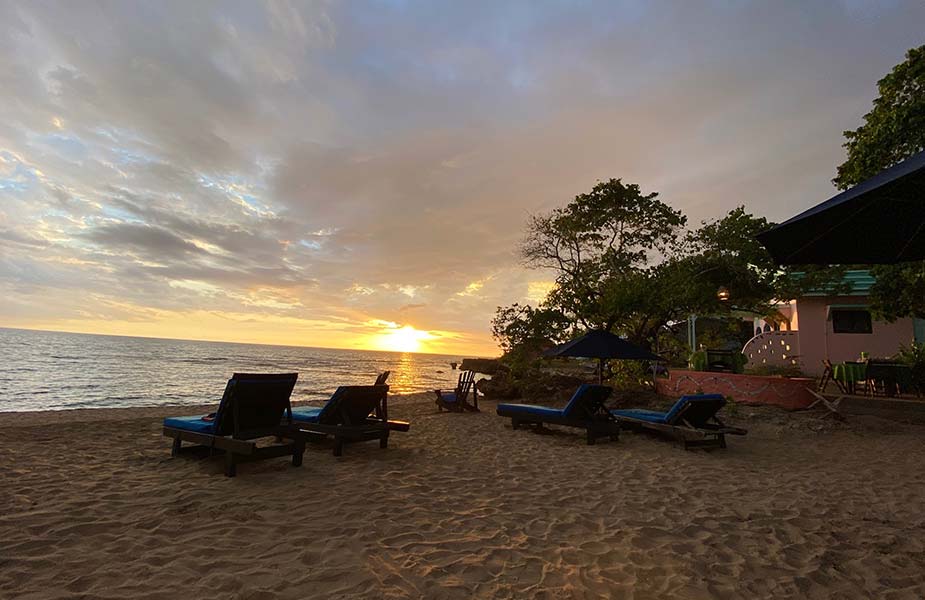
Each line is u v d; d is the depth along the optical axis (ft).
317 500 15.87
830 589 10.80
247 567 10.82
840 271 57.21
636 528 14.32
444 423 35.99
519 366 56.80
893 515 16.01
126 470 18.97
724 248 55.98
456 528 13.85
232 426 19.70
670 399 45.39
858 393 49.03
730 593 10.49
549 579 10.84
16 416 38.47
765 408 37.83
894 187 8.09
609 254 56.24
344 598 9.59
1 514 13.64
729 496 17.99
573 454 25.40
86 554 11.24
